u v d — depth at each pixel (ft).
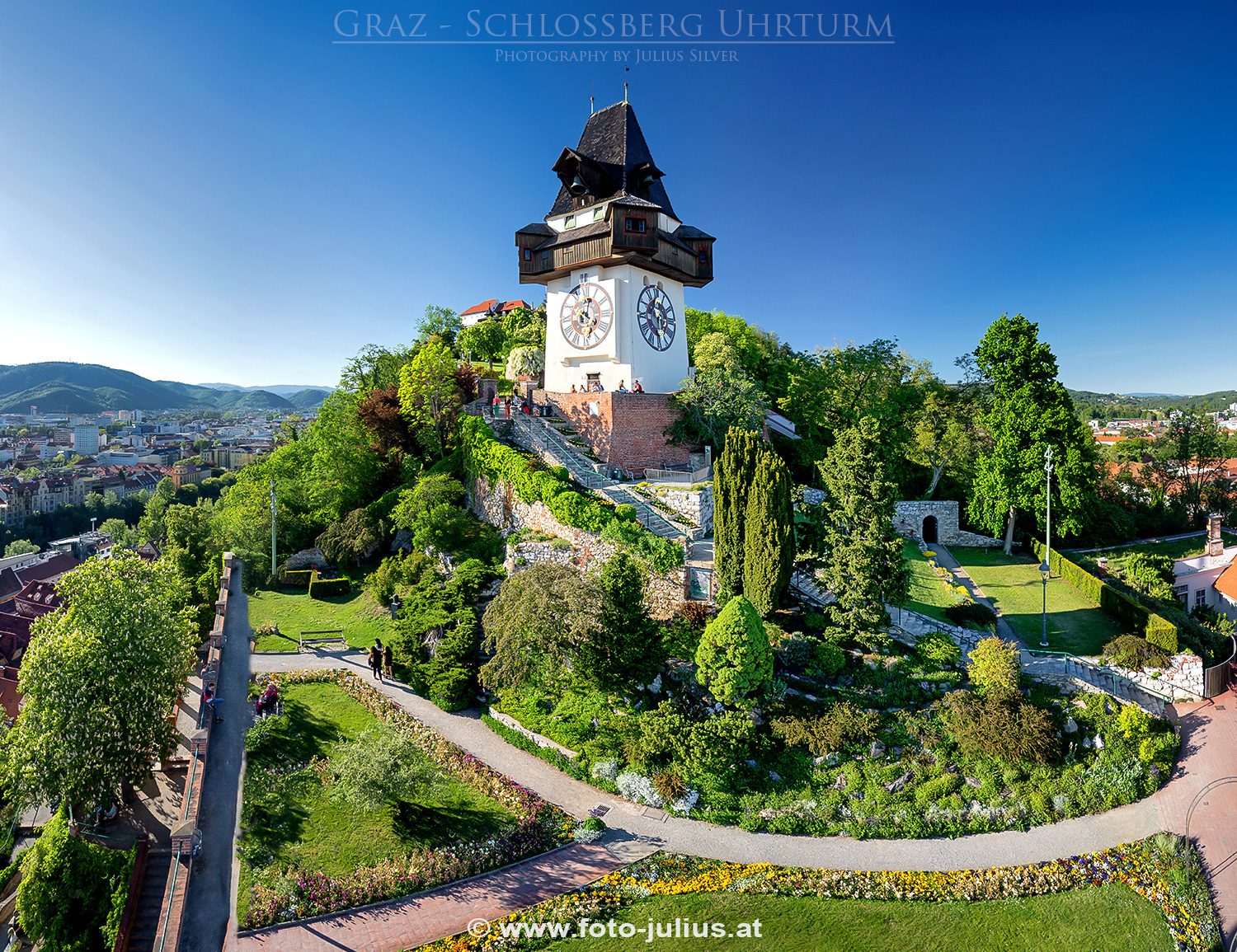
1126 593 126.41
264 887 63.82
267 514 153.79
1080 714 92.17
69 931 70.44
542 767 83.15
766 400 199.82
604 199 156.56
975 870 70.79
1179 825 79.00
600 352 155.33
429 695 96.94
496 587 111.04
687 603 98.27
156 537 392.68
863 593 90.94
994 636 96.48
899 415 193.67
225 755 84.28
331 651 111.96
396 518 130.82
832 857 71.61
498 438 145.79
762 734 81.76
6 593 254.88
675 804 76.48
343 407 176.86
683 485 127.95
